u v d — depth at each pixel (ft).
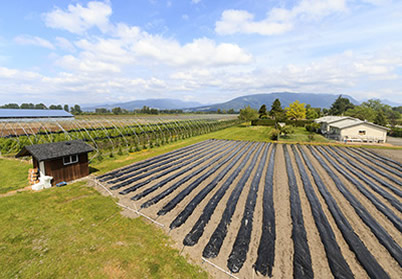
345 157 67.97
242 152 76.89
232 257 21.56
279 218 30.45
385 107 233.35
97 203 34.30
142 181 45.29
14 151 71.51
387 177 47.75
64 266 20.42
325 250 23.25
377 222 29.37
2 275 19.20
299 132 143.02
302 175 48.93
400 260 21.80
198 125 145.69
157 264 20.80
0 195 36.88
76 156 45.55
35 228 26.84
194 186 41.86
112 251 22.63
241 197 37.73
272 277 19.21
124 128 101.65
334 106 305.53
